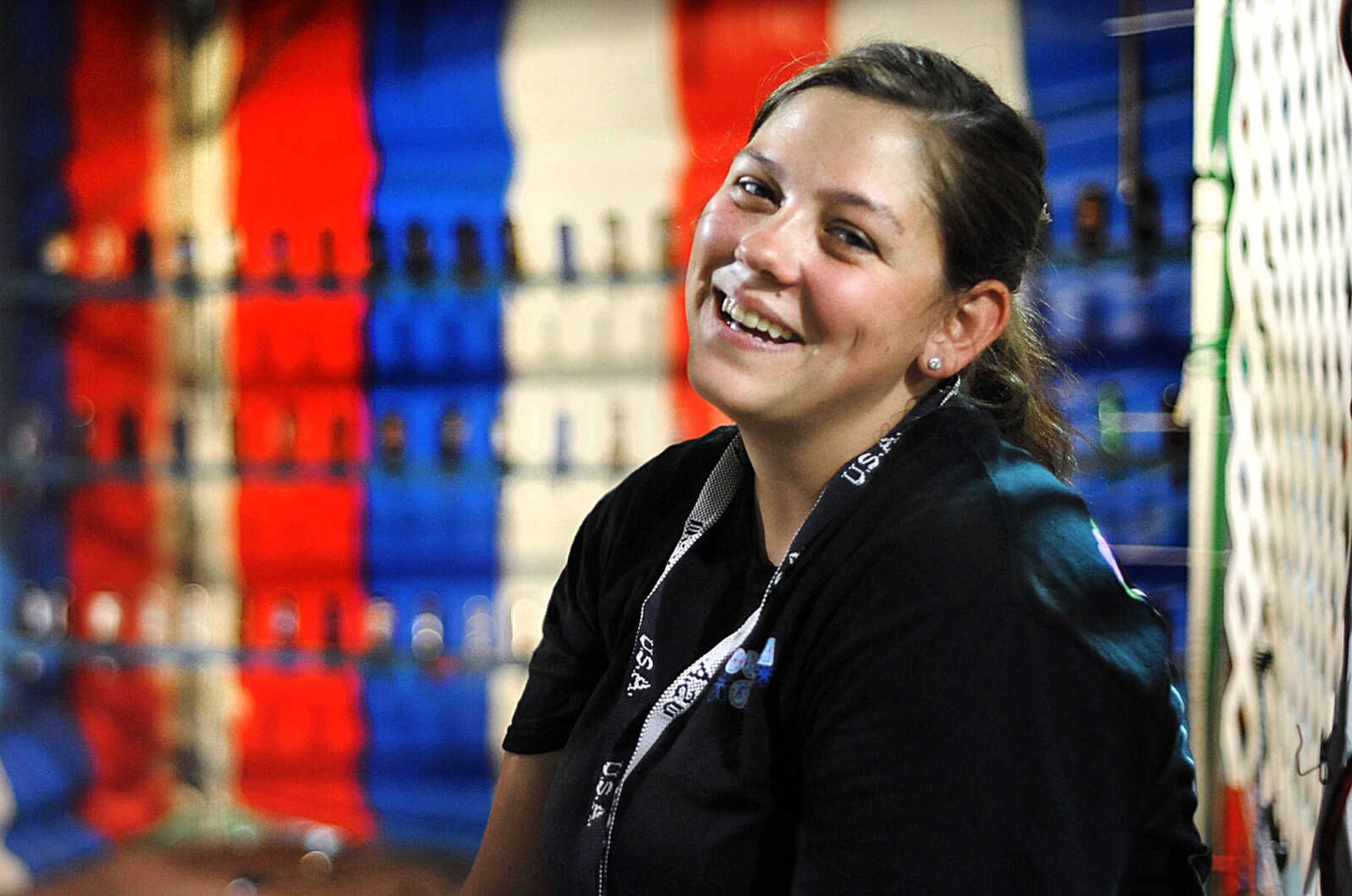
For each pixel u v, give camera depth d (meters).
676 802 0.79
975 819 0.67
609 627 0.95
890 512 0.76
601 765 0.86
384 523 3.71
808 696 0.75
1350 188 0.79
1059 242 2.95
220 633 3.78
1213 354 1.38
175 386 3.79
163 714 3.73
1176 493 2.78
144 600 3.76
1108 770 0.69
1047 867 0.67
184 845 3.50
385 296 3.63
